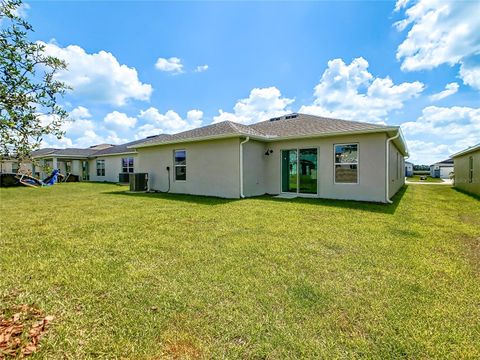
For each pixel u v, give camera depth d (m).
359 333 2.02
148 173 13.59
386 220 5.88
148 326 2.11
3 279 2.93
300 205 8.00
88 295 2.60
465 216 6.53
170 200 9.47
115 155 21.88
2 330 2.03
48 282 2.87
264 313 2.28
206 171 11.09
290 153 11.11
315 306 2.39
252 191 10.68
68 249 3.95
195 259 3.52
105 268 3.24
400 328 2.07
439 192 13.06
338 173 9.61
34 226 5.40
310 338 1.96
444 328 2.08
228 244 4.14
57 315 2.26
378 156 8.78
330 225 5.36
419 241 4.33
